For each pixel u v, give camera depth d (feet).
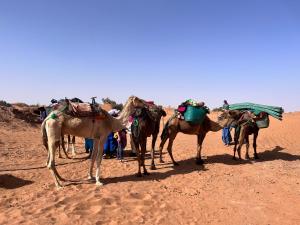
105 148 47.50
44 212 25.75
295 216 26.84
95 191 31.04
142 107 37.19
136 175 37.63
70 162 44.50
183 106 42.42
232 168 42.60
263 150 56.59
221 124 46.55
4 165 42.09
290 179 37.37
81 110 32.89
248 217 26.81
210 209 28.40
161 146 45.01
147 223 24.82
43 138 32.81
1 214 25.17
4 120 85.71
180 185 34.65
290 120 95.20
